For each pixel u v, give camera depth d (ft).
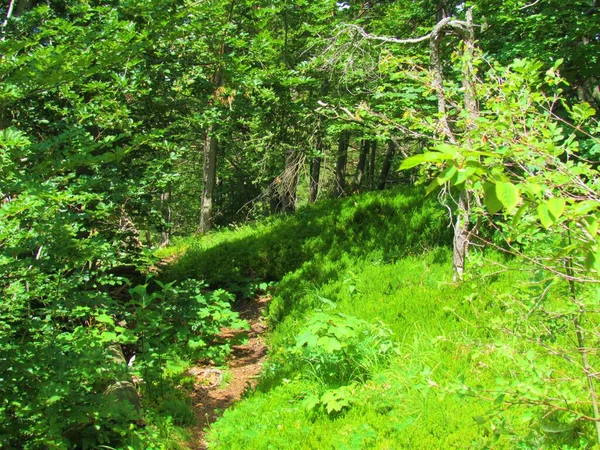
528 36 26.22
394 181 72.59
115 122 20.72
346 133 52.13
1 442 12.19
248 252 34.58
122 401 14.48
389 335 17.03
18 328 13.46
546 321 9.54
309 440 13.04
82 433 14.48
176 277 33.81
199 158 69.67
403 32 39.78
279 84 28.99
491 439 10.61
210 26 26.68
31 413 12.71
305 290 26.45
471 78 13.16
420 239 27.73
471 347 14.10
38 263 13.17
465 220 12.67
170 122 29.04
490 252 19.92
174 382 19.80
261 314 28.66
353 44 24.53
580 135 19.72
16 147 12.78
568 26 24.82
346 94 32.19
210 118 26.99
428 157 4.16
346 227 33.19
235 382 20.43
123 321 21.67
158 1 22.89
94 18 25.67
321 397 14.84
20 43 14.58
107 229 21.45
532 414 9.07
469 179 4.78
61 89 18.54
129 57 20.81
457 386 9.58
